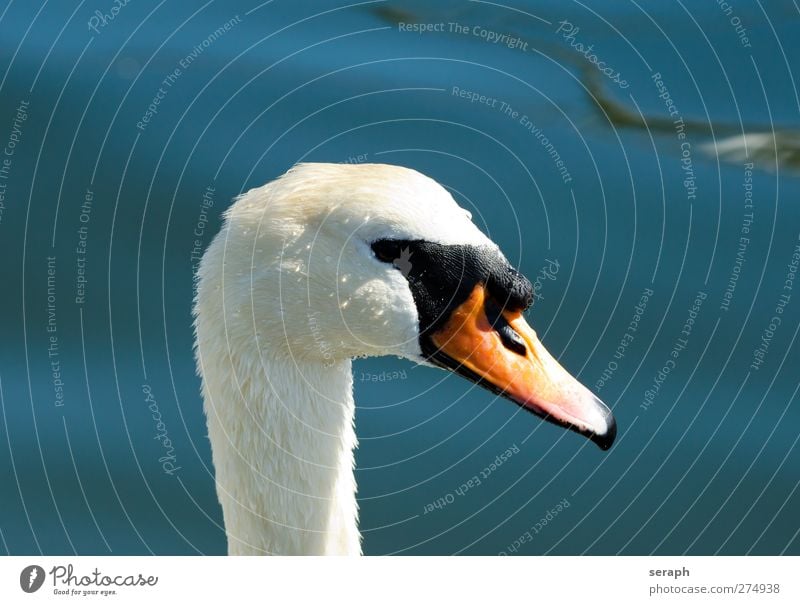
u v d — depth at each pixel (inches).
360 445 418.3
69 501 396.8
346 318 253.3
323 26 503.5
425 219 253.6
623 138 480.7
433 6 516.4
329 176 254.7
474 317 260.4
